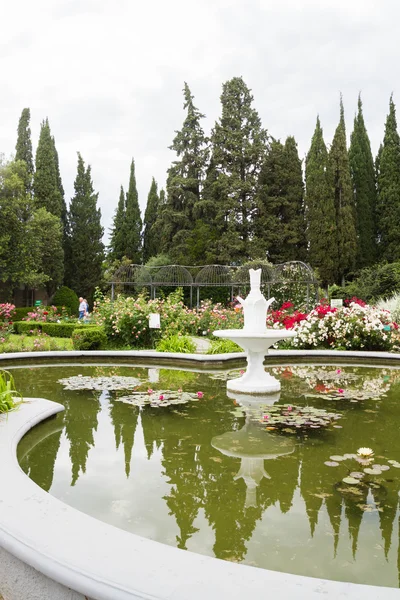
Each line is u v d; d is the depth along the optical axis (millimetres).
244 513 2166
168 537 1929
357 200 24578
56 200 25859
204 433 3545
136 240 30391
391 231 23844
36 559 1510
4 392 3836
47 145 25766
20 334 13492
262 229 23594
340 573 1674
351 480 2590
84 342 9320
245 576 1400
